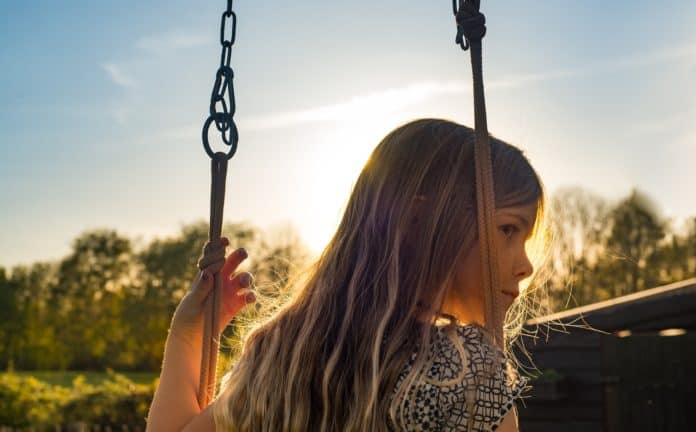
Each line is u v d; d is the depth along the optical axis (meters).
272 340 1.13
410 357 1.00
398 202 1.08
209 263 1.30
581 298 19.30
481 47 1.19
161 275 39.50
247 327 1.32
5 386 14.38
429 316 1.03
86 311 42.31
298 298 1.17
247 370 1.13
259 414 1.08
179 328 1.27
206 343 1.25
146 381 37.28
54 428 13.76
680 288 8.01
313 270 1.20
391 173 1.11
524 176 1.10
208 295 1.29
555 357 8.22
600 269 20.28
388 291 1.04
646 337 8.11
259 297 1.35
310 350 1.07
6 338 42.69
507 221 1.07
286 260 1.36
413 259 1.06
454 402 0.96
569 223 22.05
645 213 21.94
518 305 1.32
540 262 1.21
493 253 1.01
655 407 7.98
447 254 1.05
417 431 0.96
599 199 22.22
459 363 0.97
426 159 1.10
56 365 42.25
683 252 22.00
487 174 1.04
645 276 21.19
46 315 42.91
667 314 7.97
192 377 1.24
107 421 14.21
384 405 0.98
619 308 8.08
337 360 1.04
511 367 1.02
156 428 1.18
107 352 41.53
